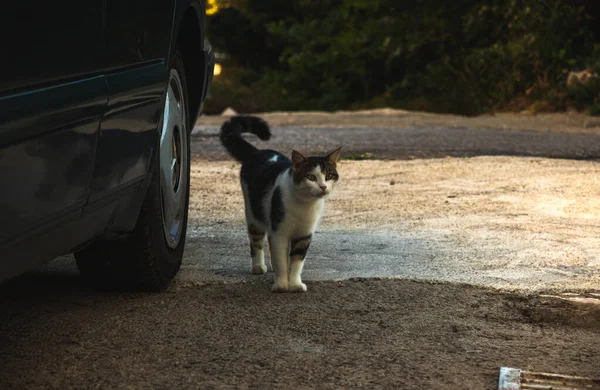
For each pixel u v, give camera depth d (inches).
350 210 310.7
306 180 199.2
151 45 162.2
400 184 370.6
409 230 274.5
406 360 154.2
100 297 192.7
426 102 982.4
